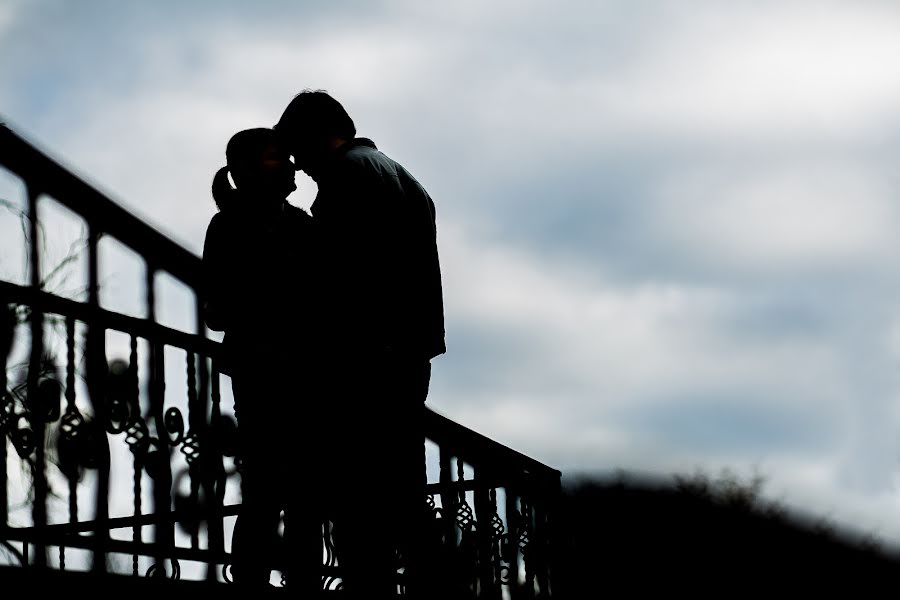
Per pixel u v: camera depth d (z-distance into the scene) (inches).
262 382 496.1
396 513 475.8
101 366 500.1
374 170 469.4
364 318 463.5
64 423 480.4
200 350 547.2
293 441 488.4
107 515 492.1
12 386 501.0
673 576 637.3
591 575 666.2
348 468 475.8
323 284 479.5
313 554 495.2
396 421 469.4
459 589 639.1
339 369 470.3
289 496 495.8
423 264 478.3
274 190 514.0
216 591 411.5
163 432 523.5
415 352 470.9
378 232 464.4
